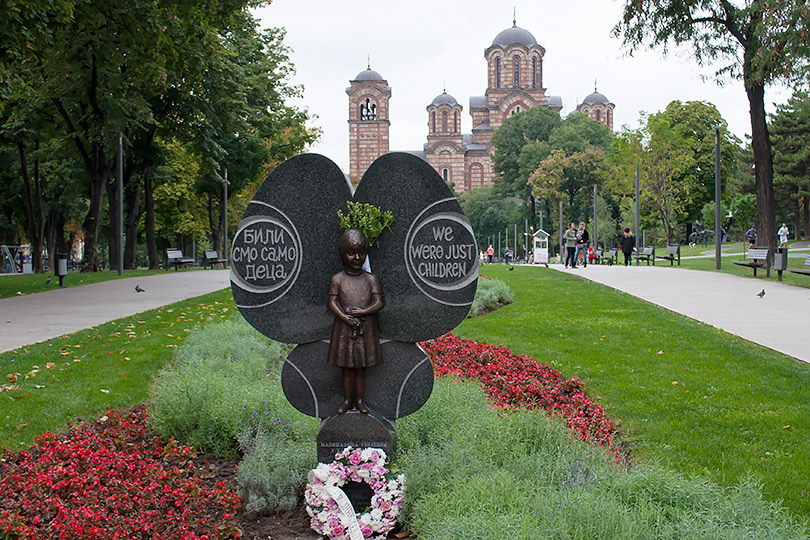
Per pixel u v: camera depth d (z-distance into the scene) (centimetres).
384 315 540
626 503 405
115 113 2638
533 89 12319
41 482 467
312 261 544
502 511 399
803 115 6162
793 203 6856
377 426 529
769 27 2219
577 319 1323
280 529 469
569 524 373
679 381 812
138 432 618
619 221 7788
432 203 533
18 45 1564
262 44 3469
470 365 904
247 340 974
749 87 2523
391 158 534
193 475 530
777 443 584
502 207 9550
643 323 1240
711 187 5944
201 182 4378
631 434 627
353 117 12594
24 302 1666
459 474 463
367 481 487
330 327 543
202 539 414
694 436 610
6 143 3803
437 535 389
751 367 864
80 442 563
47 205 4919
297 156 539
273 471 516
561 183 7675
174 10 1786
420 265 536
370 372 541
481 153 12569
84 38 2005
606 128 9331
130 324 1256
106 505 449
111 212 3378
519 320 1345
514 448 509
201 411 614
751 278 2123
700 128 5894
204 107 2867
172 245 6869
